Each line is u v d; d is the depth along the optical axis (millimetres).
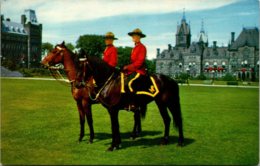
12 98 26859
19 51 163875
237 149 11398
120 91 10867
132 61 11570
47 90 35438
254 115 19516
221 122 16938
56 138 12656
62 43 11469
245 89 46812
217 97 32000
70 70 11273
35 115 18281
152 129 14844
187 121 17141
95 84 11023
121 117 18016
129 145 11742
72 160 9867
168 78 11742
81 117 11930
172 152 10891
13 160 9820
